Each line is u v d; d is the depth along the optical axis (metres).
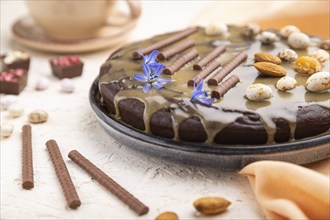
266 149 0.50
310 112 0.52
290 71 0.59
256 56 0.60
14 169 0.55
